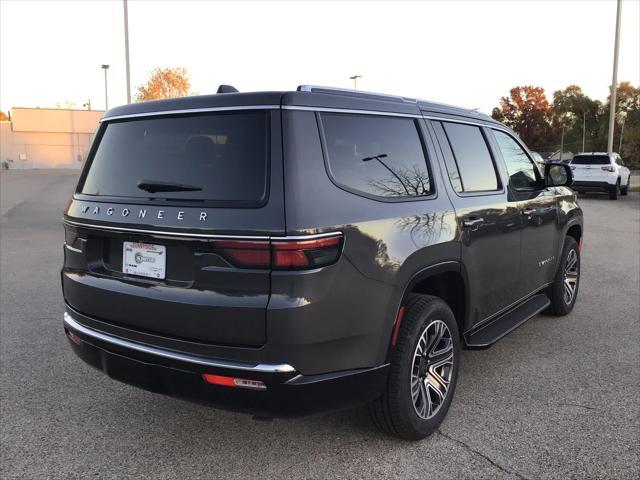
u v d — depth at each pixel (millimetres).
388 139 3162
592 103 73250
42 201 19203
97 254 3078
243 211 2523
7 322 5543
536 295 5094
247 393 2564
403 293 2967
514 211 4227
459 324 3723
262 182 2555
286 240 2447
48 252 9539
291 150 2570
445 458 3066
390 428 3115
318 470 2963
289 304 2461
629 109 68500
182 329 2656
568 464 2998
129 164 3014
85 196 3170
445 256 3307
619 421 3473
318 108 2768
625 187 22578
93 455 3125
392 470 2955
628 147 62062
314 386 2588
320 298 2541
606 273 7793
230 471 2965
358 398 2801
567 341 4977
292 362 2512
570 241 5590
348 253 2652
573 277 5812
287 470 2967
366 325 2764
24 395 3896
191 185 2721
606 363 4449
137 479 2895
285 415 2602
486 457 3074
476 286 3727
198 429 3424
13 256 9156
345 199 2715
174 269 2703
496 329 4062
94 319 3045
